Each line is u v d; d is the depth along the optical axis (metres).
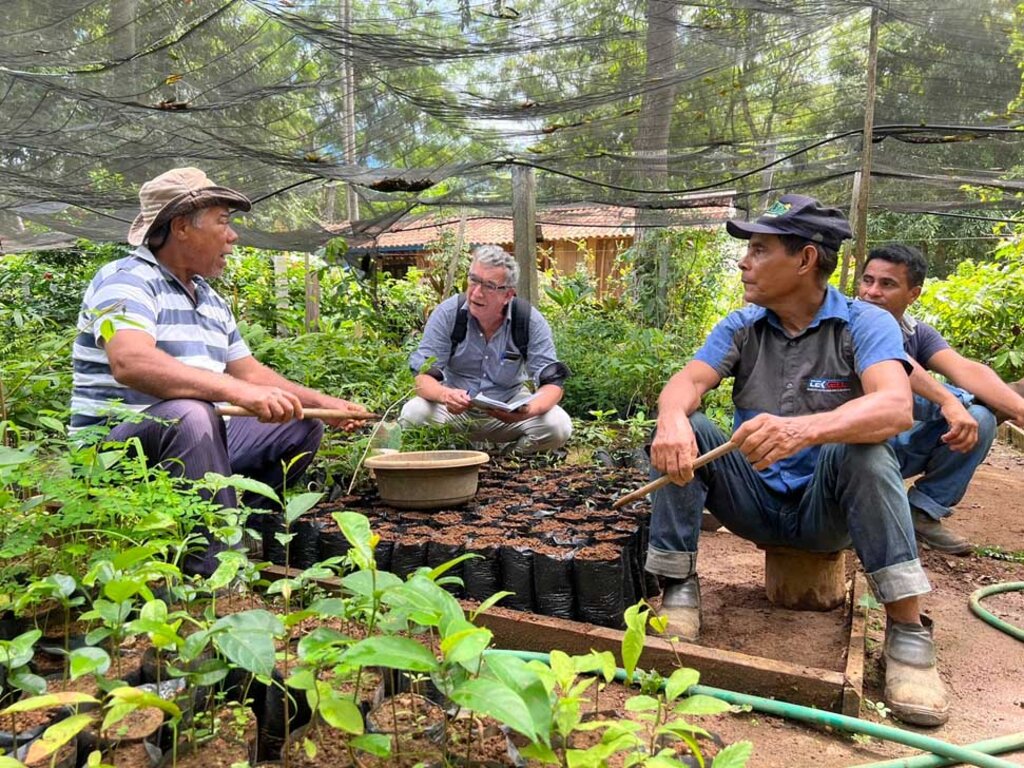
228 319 3.21
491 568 2.54
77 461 1.84
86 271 9.48
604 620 2.35
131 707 1.17
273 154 5.40
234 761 1.39
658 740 1.58
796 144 5.96
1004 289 7.46
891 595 2.17
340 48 4.21
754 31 4.37
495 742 1.48
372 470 3.43
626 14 4.09
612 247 13.48
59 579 1.56
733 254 10.15
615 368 6.67
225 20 3.86
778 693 2.09
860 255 4.54
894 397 2.17
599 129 5.68
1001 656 2.56
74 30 3.87
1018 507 4.61
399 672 1.78
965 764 1.80
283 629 1.33
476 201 7.41
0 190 6.26
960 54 4.71
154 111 4.73
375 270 8.12
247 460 3.01
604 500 3.23
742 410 2.68
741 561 3.48
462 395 4.18
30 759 1.16
